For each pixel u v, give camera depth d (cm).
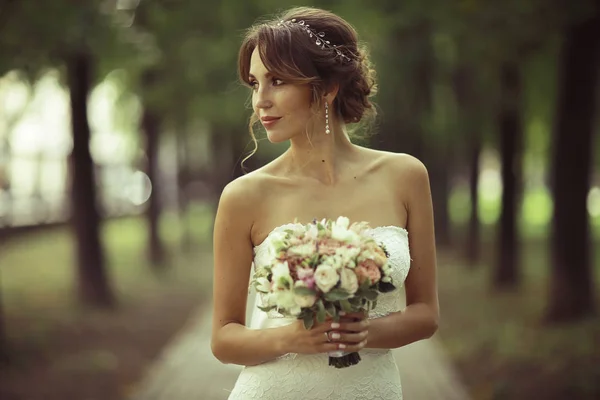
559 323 908
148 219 1828
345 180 257
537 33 841
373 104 272
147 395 681
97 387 710
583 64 902
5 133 2103
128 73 1352
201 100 1278
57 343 904
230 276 254
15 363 781
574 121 912
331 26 252
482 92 1283
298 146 257
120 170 4500
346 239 222
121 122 2516
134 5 1035
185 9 1025
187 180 2744
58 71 1134
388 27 955
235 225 253
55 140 3105
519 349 798
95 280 1179
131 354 866
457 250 2211
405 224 262
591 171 921
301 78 240
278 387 245
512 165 1376
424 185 263
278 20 255
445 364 802
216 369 788
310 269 215
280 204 253
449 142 1617
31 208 3122
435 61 1130
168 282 1591
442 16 874
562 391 643
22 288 1402
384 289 223
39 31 801
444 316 1136
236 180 257
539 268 1745
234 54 1075
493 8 821
